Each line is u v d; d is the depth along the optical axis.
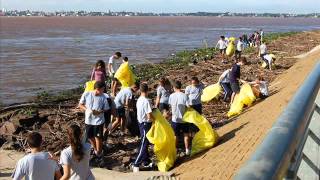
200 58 39.00
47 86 29.19
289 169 1.98
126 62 17.78
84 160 7.52
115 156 12.57
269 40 58.00
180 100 12.13
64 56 47.72
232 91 18.00
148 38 82.62
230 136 12.45
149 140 11.13
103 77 16.41
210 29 136.12
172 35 94.94
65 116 18.05
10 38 81.25
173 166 11.37
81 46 61.91
